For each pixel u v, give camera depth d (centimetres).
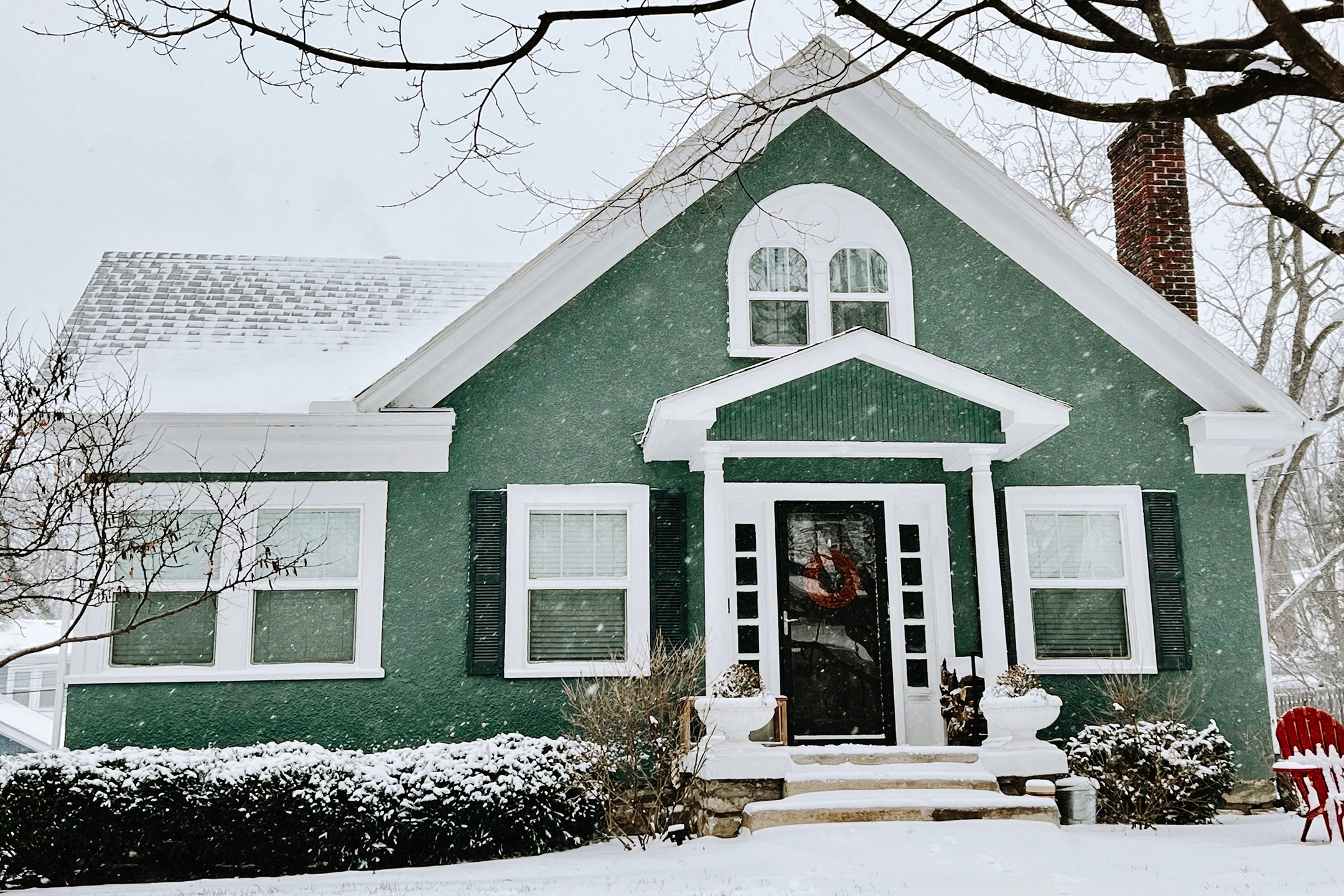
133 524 904
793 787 948
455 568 1127
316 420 1100
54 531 852
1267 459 1272
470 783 962
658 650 1047
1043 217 1226
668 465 1167
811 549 1176
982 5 601
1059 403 1054
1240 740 1173
